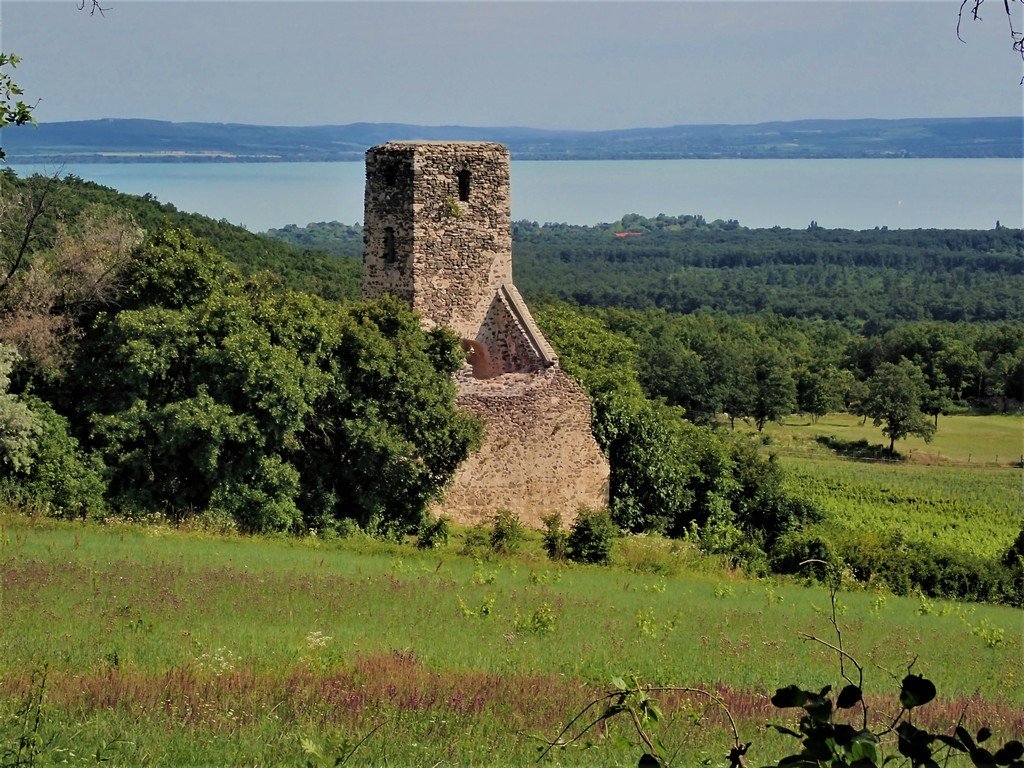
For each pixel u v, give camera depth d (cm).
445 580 7425
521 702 4400
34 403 9094
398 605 6431
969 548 16638
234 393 9250
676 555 10394
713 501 12812
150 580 6266
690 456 12900
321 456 9788
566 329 14400
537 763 3709
